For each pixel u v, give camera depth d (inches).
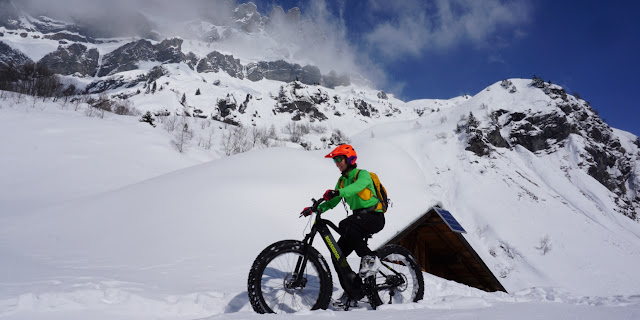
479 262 594.6
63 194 1368.1
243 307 172.2
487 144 3058.6
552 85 4020.7
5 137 1670.8
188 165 2026.3
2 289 176.2
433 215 597.0
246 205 721.6
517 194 2490.2
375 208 166.6
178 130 2886.3
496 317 103.1
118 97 5684.1
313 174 962.7
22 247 486.9
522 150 3415.4
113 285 212.8
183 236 571.5
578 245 1945.1
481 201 2356.1
